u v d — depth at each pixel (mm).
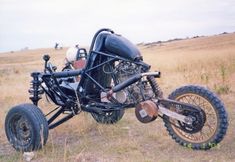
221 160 5062
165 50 68000
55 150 5863
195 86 5480
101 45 5953
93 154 5605
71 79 6750
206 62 22109
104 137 6562
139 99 5660
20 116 5988
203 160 5129
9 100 11328
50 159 5500
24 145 5914
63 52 66438
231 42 67750
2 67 44469
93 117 7453
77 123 7250
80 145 6078
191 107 5316
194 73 15008
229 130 6480
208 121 5527
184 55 33750
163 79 14180
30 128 5785
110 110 6031
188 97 5637
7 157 5766
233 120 7219
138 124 7375
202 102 5559
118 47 5773
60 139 6629
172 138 5812
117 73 5867
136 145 5879
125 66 5785
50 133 7051
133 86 5688
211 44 68312
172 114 5398
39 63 56062
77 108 6441
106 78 6211
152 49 73750
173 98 5625
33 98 6328
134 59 5676
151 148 5805
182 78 13773
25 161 5508
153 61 27344
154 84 5719
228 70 15320
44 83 6812
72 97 6438
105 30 6027
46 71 6590
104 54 5902
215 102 5324
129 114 8305
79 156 5383
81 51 6906
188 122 5332
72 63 6961
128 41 5887
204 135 5609
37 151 5816
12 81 19188
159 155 5438
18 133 6027
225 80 12383
